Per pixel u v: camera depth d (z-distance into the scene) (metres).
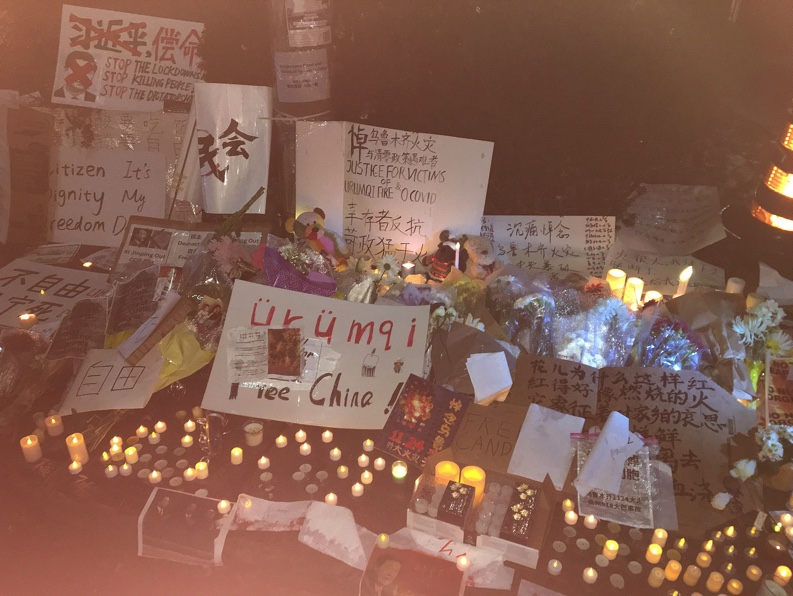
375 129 3.10
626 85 2.95
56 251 3.39
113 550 2.13
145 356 2.60
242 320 2.55
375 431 2.46
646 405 2.39
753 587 2.00
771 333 2.60
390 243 3.24
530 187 3.19
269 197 3.37
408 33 2.94
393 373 2.50
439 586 1.92
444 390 2.41
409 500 2.21
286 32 2.95
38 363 2.65
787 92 2.94
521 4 2.83
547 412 2.35
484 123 3.08
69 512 2.18
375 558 1.98
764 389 2.47
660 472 2.21
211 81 3.30
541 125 3.05
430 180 3.14
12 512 2.21
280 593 2.00
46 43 3.31
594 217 3.18
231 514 2.13
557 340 2.72
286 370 2.49
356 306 2.59
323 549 2.07
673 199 3.13
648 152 3.07
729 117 2.97
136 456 2.32
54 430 2.39
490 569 2.00
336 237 3.10
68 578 2.07
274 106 3.18
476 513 2.08
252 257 2.73
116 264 3.15
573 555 2.05
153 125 3.39
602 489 2.15
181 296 2.69
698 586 2.00
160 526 2.09
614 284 2.91
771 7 2.85
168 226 3.19
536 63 2.94
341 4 2.91
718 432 2.32
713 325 2.68
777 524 2.11
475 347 2.54
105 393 2.51
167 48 3.28
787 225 2.84
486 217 3.22
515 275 2.86
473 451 2.29
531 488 2.12
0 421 2.45
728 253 3.15
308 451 2.35
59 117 3.42
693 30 2.84
